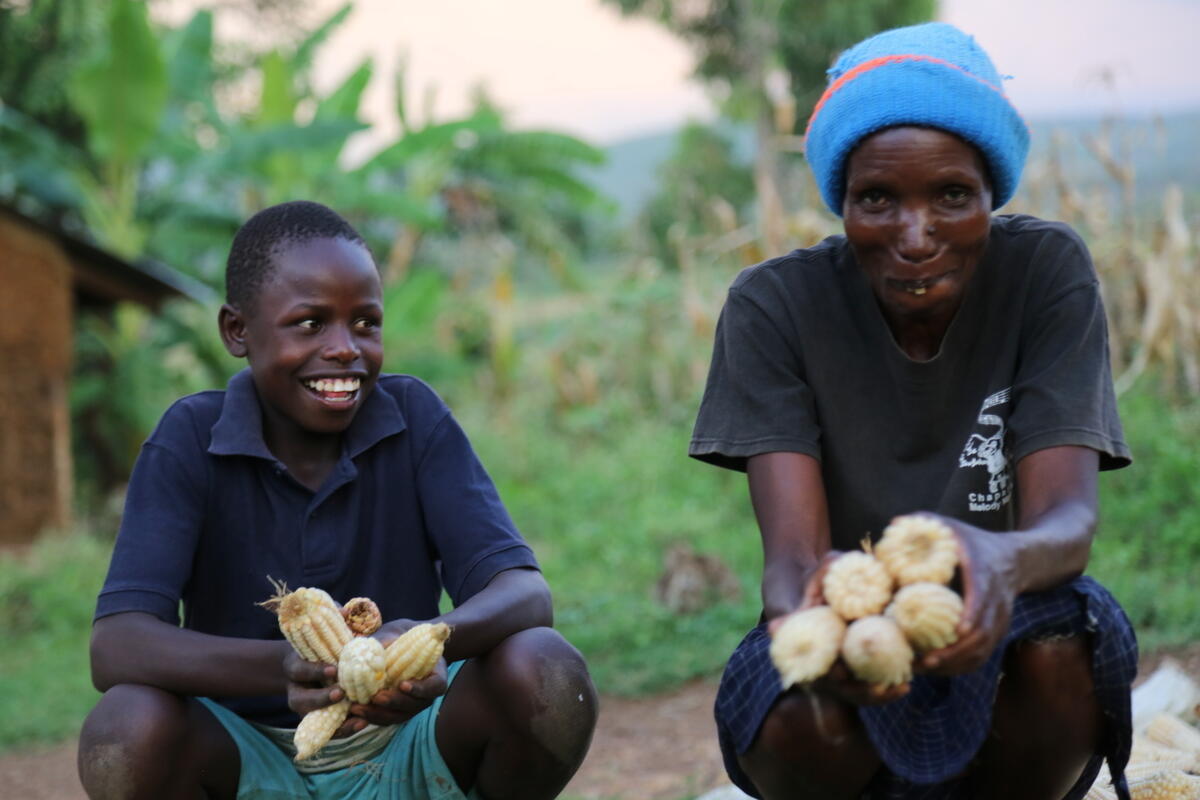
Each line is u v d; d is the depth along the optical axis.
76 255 12.67
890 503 2.50
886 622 1.86
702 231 23.23
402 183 18.95
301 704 2.46
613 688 5.87
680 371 12.50
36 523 12.32
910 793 2.33
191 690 2.58
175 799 2.60
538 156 15.89
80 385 14.04
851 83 2.33
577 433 13.18
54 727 6.36
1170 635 5.03
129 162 13.59
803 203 9.57
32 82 16.28
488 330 16.44
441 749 2.75
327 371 2.80
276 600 2.47
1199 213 8.16
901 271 2.31
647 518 8.99
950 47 2.32
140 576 2.73
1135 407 7.49
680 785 4.34
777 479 2.43
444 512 2.95
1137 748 3.13
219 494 2.90
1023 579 1.99
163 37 16.39
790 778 2.27
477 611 2.67
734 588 6.93
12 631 8.90
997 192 2.38
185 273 14.59
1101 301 2.46
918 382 2.47
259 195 14.56
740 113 26.77
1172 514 6.64
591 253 26.61
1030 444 2.33
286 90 14.09
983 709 2.17
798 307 2.54
